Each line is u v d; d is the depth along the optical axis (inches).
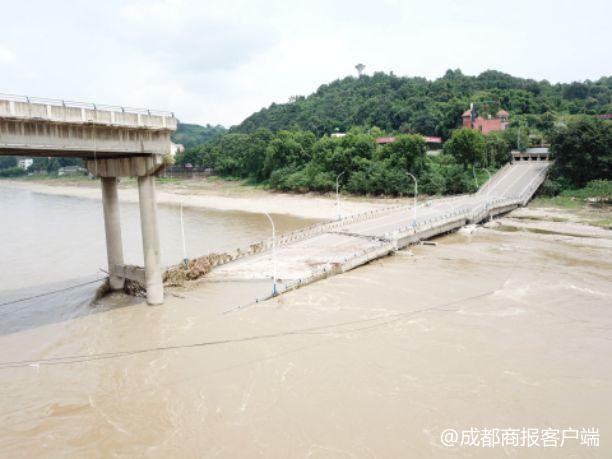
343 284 1850.4
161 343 1328.7
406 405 1012.5
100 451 882.8
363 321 1469.0
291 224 3678.6
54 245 2859.3
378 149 5265.8
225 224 3722.9
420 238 2655.0
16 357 1267.2
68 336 1392.7
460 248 2532.0
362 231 2679.6
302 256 2202.3
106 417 988.6
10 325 1502.2
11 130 1225.4
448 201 3868.1
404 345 1295.5
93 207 5172.2
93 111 1354.6
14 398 1066.7
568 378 1120.8
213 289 1786.4
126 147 1471.5
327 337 1352.1
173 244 2851.9
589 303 1621.6
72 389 1101.1
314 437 909.8
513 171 4840.1
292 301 1652.3
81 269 2236.7
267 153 6195.9
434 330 1397.6
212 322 1472.7
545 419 965.2
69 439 919.0
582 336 1352.1
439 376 1129.4
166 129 1550.2
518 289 1780.3
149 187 1584.6
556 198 4042.8
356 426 942.4
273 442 896.9
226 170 7588.6
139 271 1686.8
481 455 858.1
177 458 859.4
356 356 1233.4
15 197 6761.8
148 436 923.4
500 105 7470.5
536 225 3203.7
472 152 4712.1
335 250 2299.5
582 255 2332.7
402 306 1600.6
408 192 4704.7
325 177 5285.4
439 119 7022.6
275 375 1142.3
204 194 6215.6
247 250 2335.1
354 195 5083.7
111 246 1785.2
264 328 1419.8
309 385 1093.8
